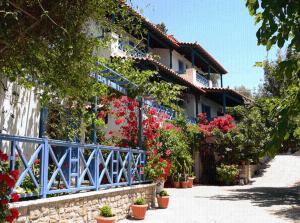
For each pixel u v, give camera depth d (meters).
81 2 4.55
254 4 2.40
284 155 30.80
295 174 23.19
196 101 24.95
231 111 22.81
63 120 9.41
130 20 6.15
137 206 9.16
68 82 5.43
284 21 2.24
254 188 18.27
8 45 4.34
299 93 2.29
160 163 11.05
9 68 5.36
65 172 7.37
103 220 7.46
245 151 20.53
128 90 11.07
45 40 4.67
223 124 20.95
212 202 12.94
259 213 10.69
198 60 29.22
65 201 6.69
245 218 9.84
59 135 9.40
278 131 2.25
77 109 9.05
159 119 12.81
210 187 18.75
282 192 16.44
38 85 6.46
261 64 5.42
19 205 5.46
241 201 13.33
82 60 5.24
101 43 5.97
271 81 27.41
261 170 24.83
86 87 5.97
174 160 13.90
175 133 14.19
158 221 9.01
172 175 18.08
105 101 11.73
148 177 10.99
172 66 25.86
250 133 20.45
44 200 6.04
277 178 22.33
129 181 9.76
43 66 5.06
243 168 20.84
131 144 11.48
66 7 4.45
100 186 8.20
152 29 20.50
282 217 10.07
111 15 6.10
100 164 9.79
